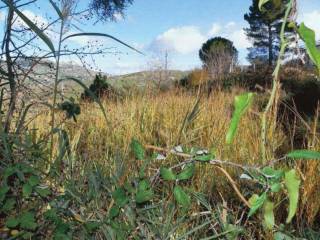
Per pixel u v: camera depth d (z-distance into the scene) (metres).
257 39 31.69
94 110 4.36
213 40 26.66
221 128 3.24
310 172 2.14
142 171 1.49
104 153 2.73
